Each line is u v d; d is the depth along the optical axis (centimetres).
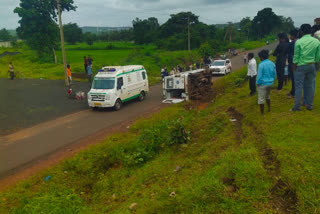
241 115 880
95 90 1434
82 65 3544
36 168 747
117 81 1454
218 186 430
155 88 2208
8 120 1266
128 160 719
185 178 532
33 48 4272
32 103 1638
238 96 1262
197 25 8225
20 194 582
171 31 8825
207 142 753
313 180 389
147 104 1567
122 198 549
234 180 443
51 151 870
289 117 672
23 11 3875
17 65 4109
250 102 1020
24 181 647
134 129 1023
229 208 381
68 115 1359
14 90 2089
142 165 715
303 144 505
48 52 4359
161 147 809
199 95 1523
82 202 562
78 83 2444
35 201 538
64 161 741
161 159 719
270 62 737
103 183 628
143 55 4850
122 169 700
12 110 1459
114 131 1050
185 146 773
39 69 3541
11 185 650
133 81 1602
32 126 1172
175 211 406
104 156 758
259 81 744
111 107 1507
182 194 448
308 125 596
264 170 445
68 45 10631
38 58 4438
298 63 661
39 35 4106
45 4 3903
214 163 540
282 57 955
